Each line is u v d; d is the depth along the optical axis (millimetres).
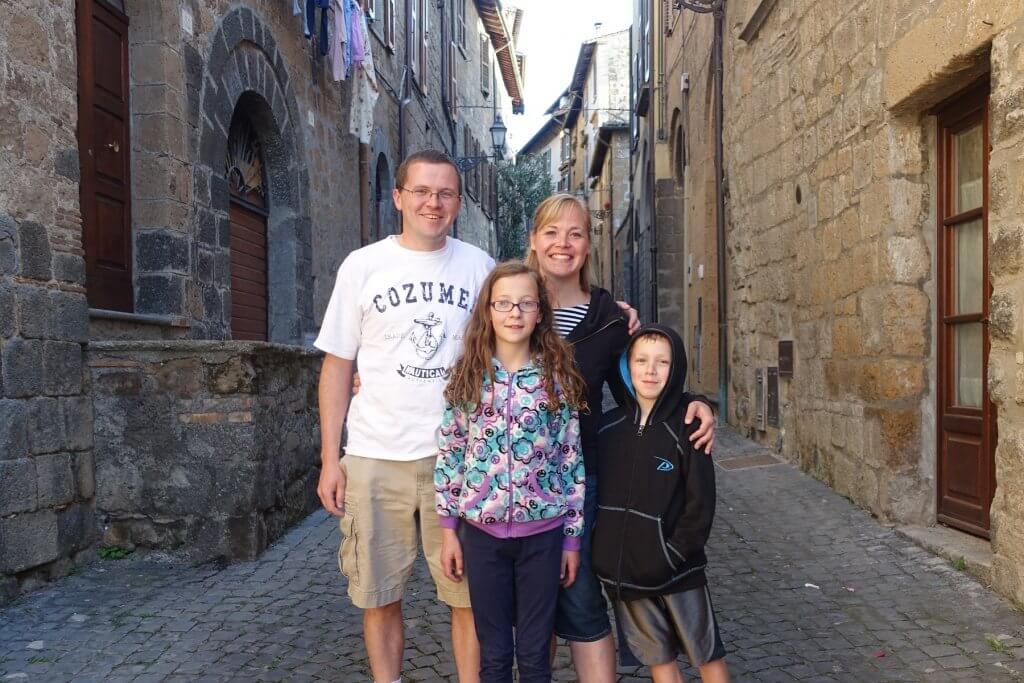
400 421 2744
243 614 3920
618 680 3172
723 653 2541
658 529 2473
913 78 4641
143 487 4746
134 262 5871
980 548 4352
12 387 4020
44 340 4266
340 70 9320
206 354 4711
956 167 4879
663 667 2572
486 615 2516
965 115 4684
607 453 2604
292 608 4012
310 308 9047
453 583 2715
